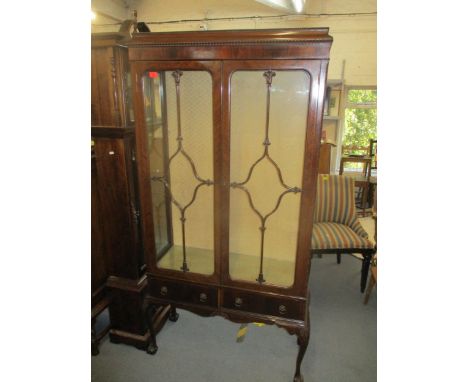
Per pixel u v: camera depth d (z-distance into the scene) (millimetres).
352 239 2283
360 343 1902
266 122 1256
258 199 1368
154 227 1526
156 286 1600
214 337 1937
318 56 1121
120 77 1449
